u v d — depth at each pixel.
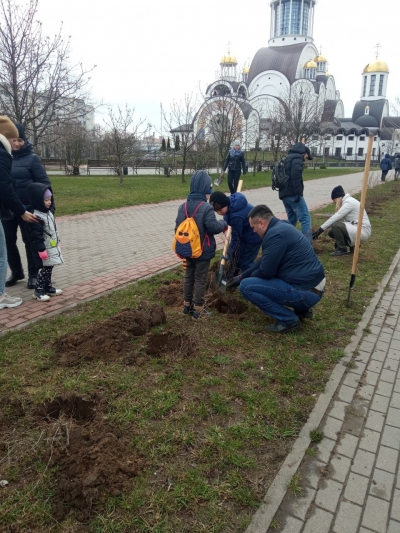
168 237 8.55
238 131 35.16
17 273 5.49
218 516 2.10
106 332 3.77
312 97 60.88
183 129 35.47
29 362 3.44
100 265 6.36
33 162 5.13
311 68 70.75
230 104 32.06
